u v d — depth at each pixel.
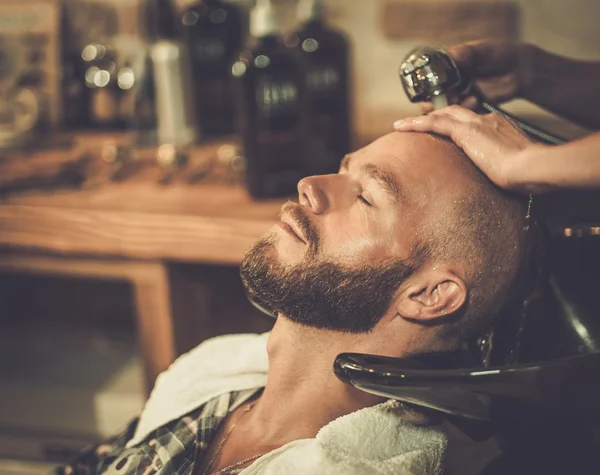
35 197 1.59
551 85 1.15
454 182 0.97
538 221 0.98
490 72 1.13
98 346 1.95
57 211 1.52
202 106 1.91
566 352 0.95
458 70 1.02
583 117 1.17
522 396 0.79
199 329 1.62
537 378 0.79
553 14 1.73
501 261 0.97
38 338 2.00
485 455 0.87
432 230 0.96
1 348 1.94
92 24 2.04
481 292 0.97
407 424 0.92
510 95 1.15
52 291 2.10
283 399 1.04
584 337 0.94
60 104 2.03
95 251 1.52
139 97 1.88
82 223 1.51
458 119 0.92
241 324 1.71
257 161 1.54
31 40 2.03
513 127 0.90
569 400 0.79
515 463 0.86
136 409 1.63
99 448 1.22
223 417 1.10
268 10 1.54
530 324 0.98
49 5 2.01
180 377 1.16
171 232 1.47
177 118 1.84
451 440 0.92
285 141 1.54
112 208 1.52
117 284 2.06
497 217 0.97
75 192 1.63
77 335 2.02
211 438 1.09
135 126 1.90
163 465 1.08
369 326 0.98
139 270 1.53
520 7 1.74
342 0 1.84
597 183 0.79
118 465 1.10
